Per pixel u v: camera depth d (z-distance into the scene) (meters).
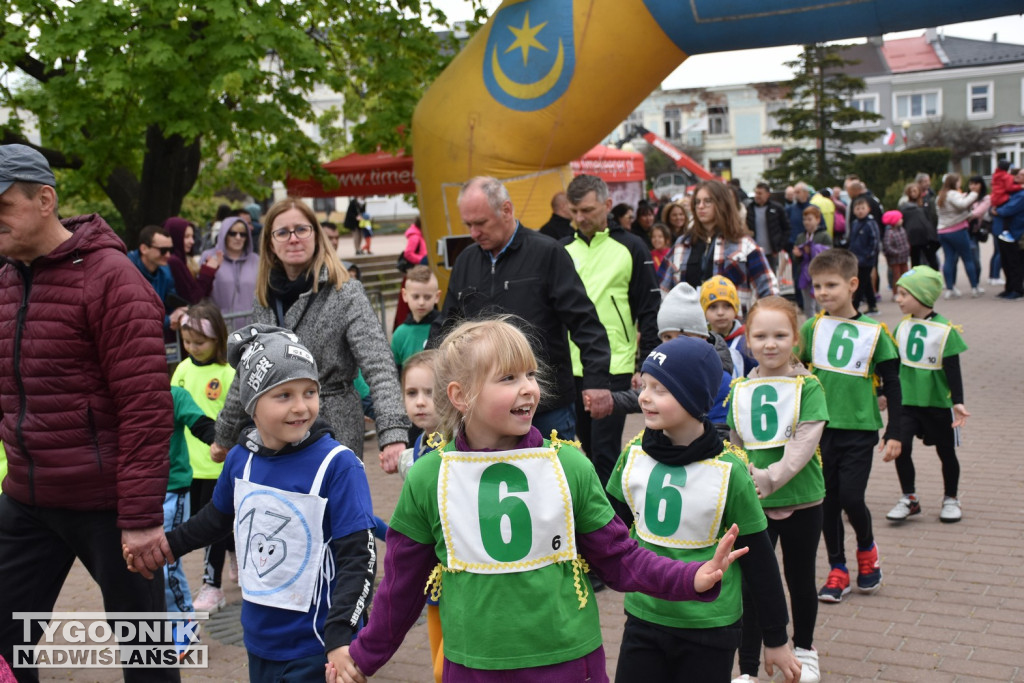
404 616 2.69
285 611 3.17
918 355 6.20
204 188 16.83
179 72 10.95
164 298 8.68
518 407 2.54
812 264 5.24
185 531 3.41
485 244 4.69
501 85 10.48
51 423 3.49
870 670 4.28
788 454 4.08
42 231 3.48
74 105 11.36
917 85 64.38
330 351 4.44
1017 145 62.94
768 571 3.19
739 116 68.25
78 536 3.57
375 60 13.20
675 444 3.35
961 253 17.20
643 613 3.24
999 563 5.51
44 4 10.87
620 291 5.85
